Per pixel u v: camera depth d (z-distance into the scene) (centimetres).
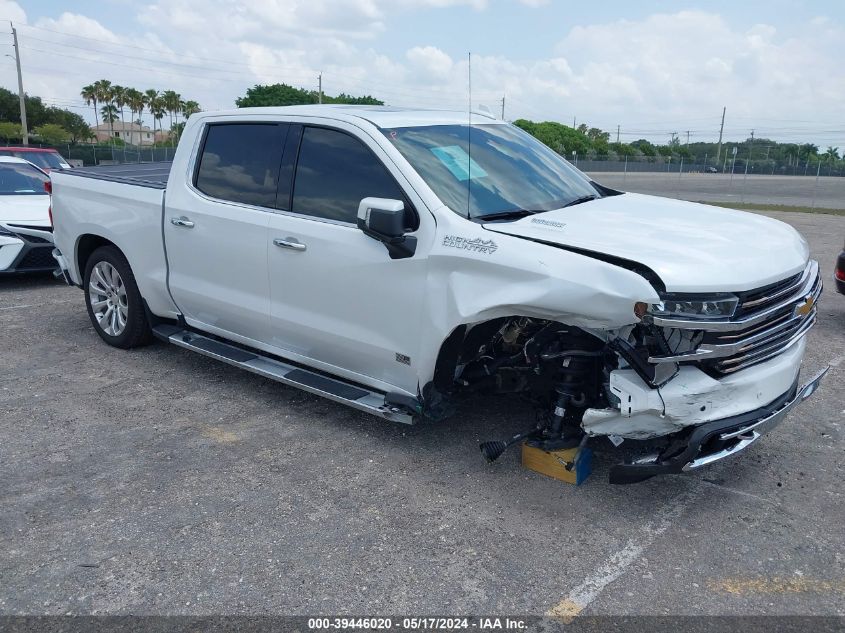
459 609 305
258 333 509
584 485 407
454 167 433
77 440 466
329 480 414
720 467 429
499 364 417
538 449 413
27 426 487
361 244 428
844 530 363
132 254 582
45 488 405
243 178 502
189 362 613
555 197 451
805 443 461
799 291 384
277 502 391
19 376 580
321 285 452
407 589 318
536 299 352
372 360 441
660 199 479
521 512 380
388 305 421
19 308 795
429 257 397
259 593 316
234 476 420
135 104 9256
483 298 375
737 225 405
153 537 358
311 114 472
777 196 3478
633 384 344
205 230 518
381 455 445
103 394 543
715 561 338
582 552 345
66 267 667
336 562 338
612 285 332
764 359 372
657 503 389
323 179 457
